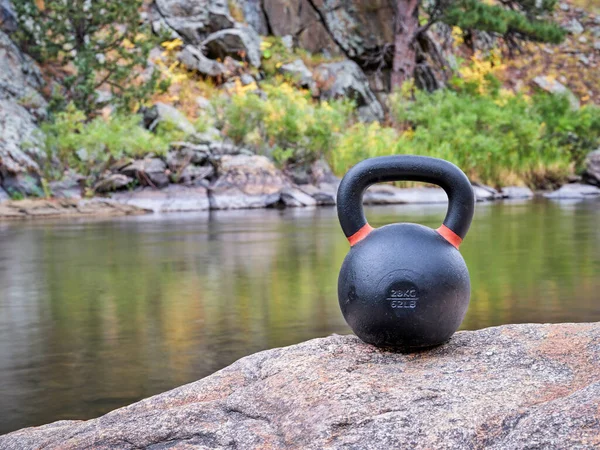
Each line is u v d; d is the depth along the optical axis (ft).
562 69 115.34
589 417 6.71
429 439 6.93
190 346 16.69
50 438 8.77
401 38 92.17
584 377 8.21
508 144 81.30
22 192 58.59
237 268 28.68
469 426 7.05
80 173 62.13
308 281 25.43
